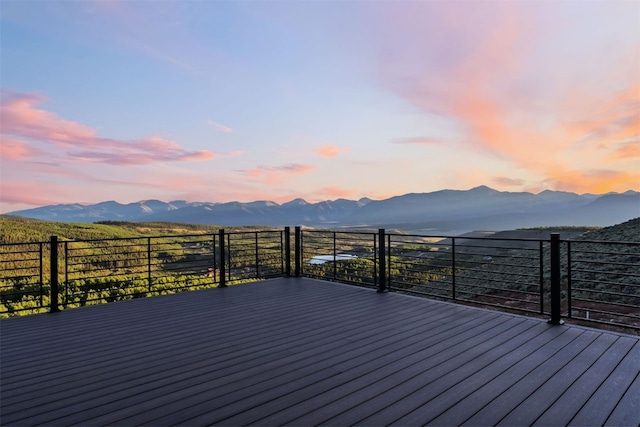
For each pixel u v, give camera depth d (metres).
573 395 2.19
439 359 2.79
